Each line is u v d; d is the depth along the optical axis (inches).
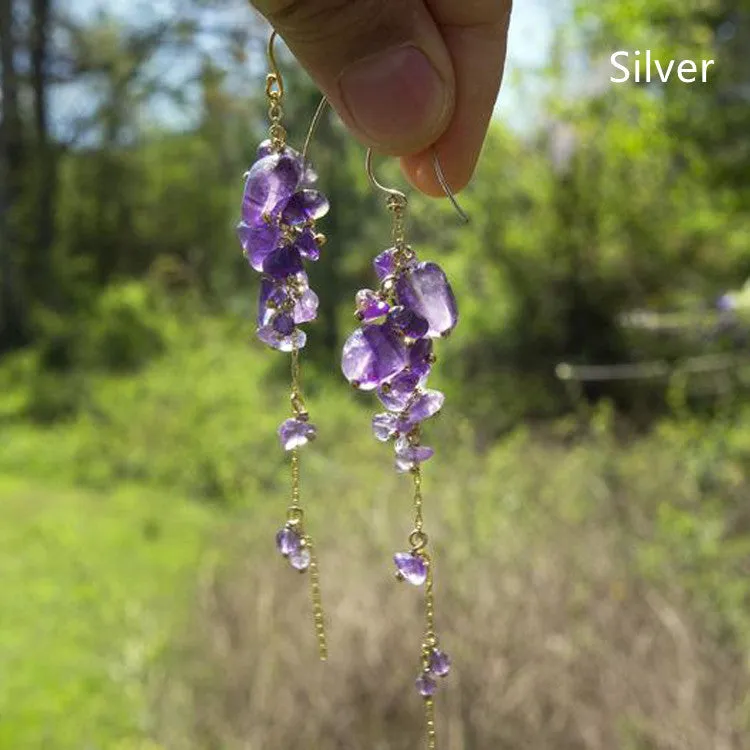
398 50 5.4
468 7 5.9
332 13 5.3
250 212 5.5
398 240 5.6
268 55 5.7
